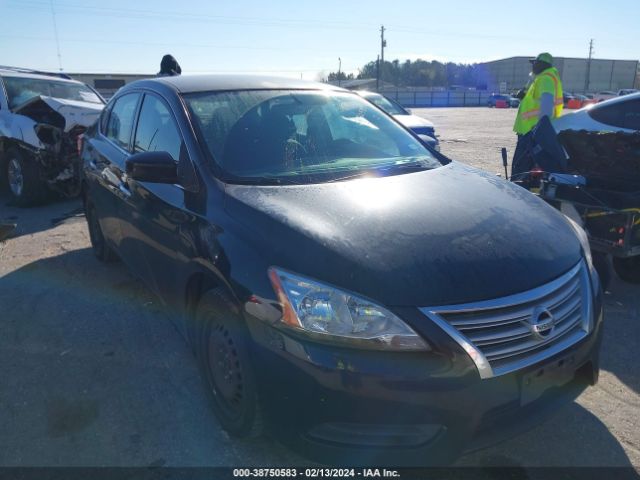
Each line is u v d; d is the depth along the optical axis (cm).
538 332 227
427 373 210
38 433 286
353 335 215
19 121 748
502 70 8944
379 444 216
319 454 223
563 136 518
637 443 276
